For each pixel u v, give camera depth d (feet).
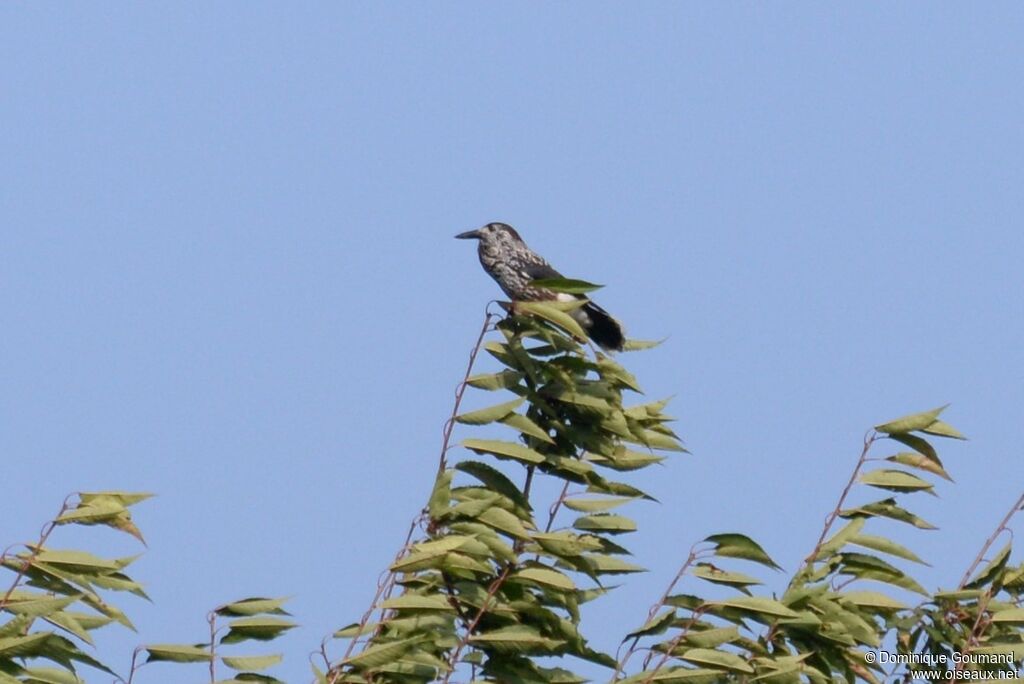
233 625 39.19
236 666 38.96
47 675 38.63
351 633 39.37
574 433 44.98
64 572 37.88
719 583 41.32
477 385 43.98
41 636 37.78
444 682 40.37
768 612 40.78
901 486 44.21
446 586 41.32
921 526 44.50
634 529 44.34
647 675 40.55
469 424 42.70
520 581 41.19
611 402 44.91
